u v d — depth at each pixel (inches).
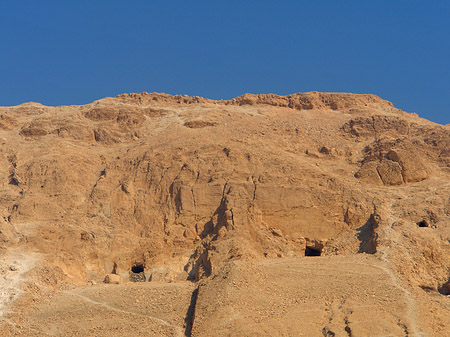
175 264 3142.2
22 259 3034.0
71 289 2878.9
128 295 2755.9
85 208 3444.9
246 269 2684.5
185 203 3331.7
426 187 3380.9
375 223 3100.4
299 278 2699.3
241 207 3186.5
